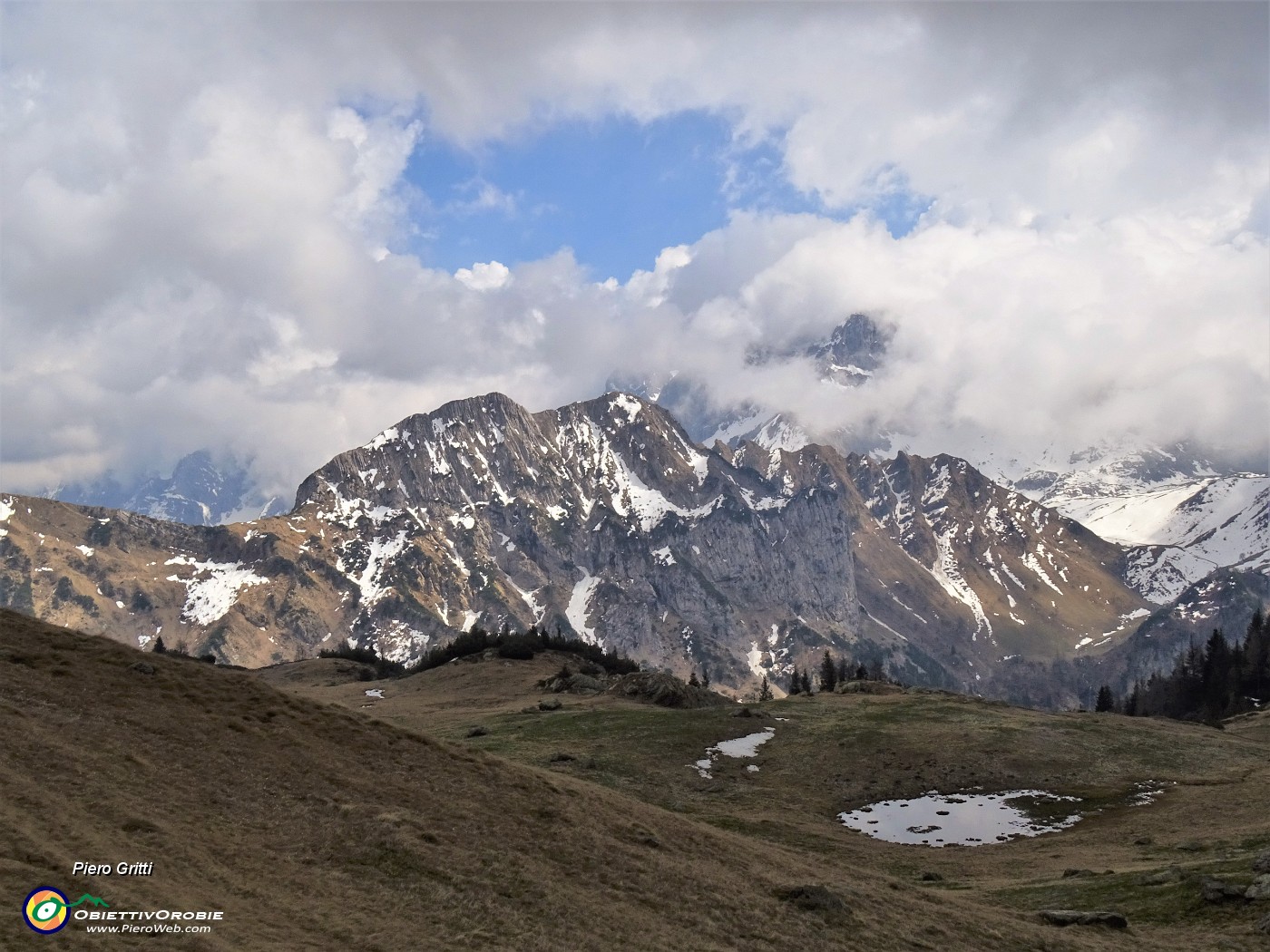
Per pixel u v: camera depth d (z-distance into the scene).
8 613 64.06
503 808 57.81
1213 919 57.94
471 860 49.44
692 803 94.62
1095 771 110.06
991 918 58.06
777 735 125.25
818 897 54.41
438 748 64.56
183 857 41.94
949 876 75.69
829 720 134.62
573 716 134.00
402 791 56.22
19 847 37.62
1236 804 92.75
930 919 55.84
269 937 37.56
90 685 56.69
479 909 44.72
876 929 52.50
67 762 46.78
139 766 49.09
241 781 51.50
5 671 55.22
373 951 38.81
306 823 49.19
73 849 39.03
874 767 109.94
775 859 64.12
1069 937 55.62
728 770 109.19
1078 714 156.00
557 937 43.81
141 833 42.59
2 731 47.53
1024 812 96.56
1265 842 74.69
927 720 132.50
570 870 51.59
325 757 57.50
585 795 65.12
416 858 48.22
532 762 105.19
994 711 143.75
